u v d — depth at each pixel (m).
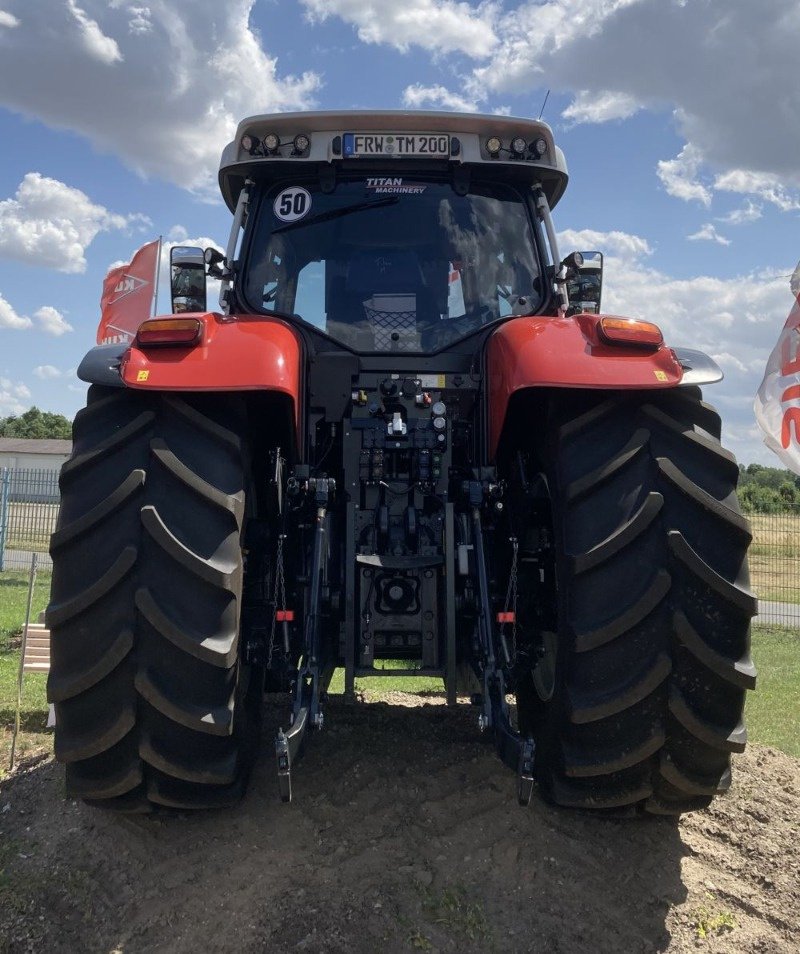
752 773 3.78
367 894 2.60
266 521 3.21
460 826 3.00
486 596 2.97
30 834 3.08
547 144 3.84
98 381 2.73
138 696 2.54
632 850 2.97
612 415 2.77
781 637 11.23
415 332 3.71
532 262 3.88
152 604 2.49
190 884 2.69
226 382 2.65
